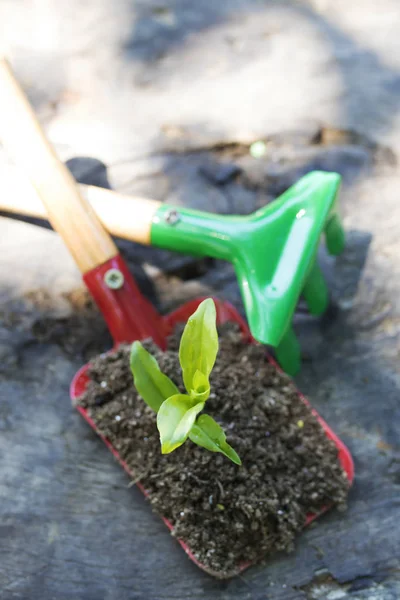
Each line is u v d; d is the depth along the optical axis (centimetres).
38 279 59
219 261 60
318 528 52
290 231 54
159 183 62
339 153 63
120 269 55
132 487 54
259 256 54
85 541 52
